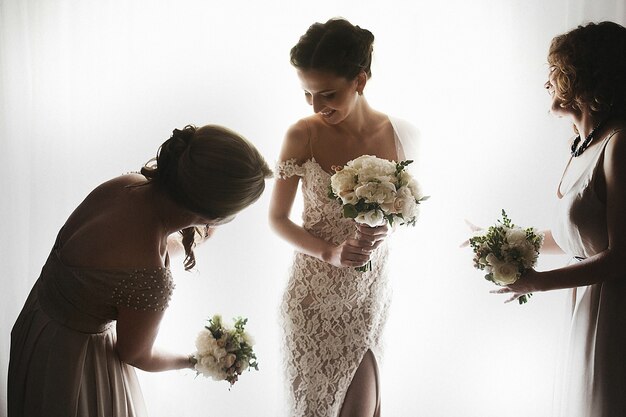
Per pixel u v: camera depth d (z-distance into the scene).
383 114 2.54
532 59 2.87
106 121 2.95
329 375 2.46
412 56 2.91
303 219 2.52
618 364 2.05
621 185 1.96
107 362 1.90
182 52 2.93
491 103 2.91
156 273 1.77
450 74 2.91
